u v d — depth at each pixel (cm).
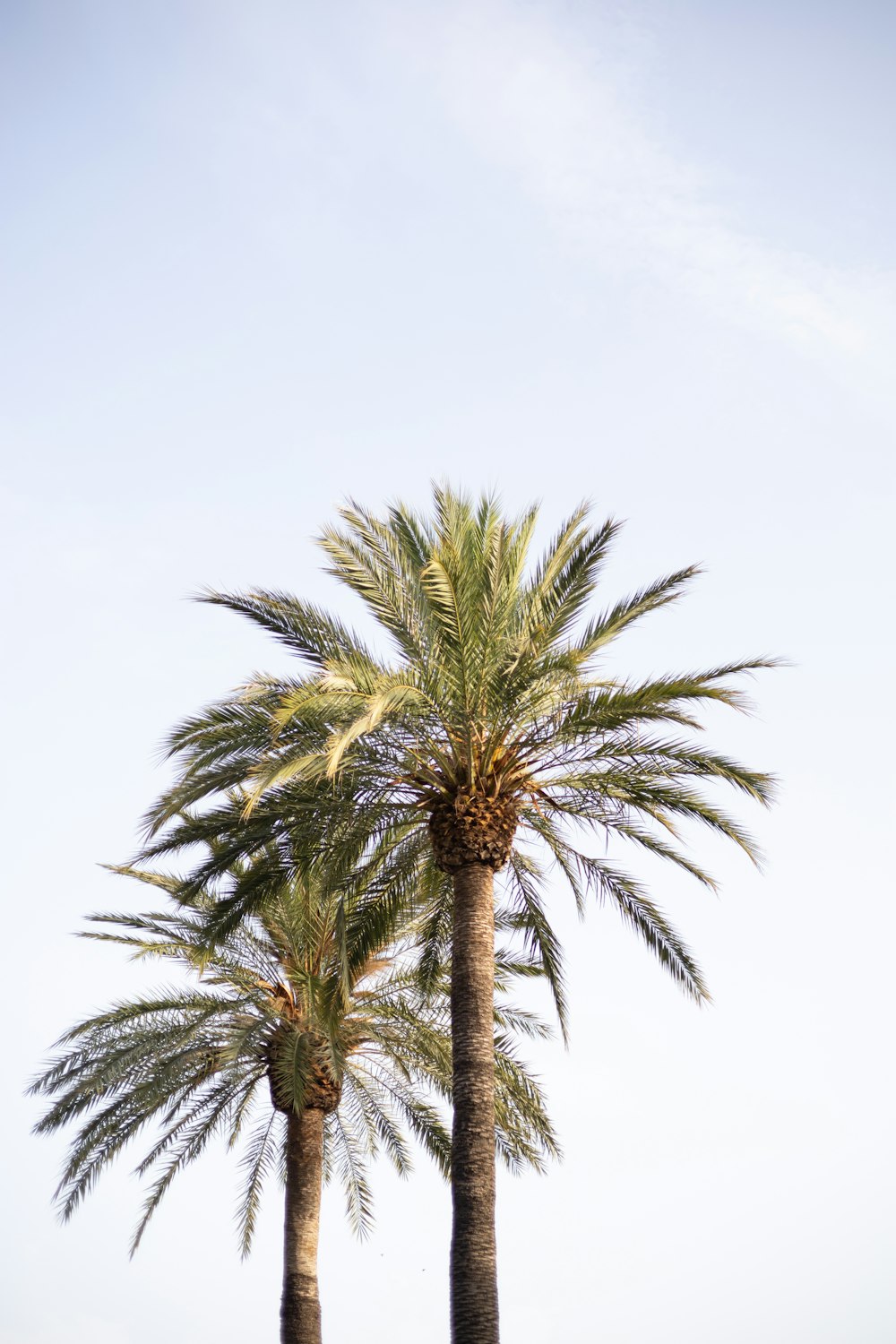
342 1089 2641
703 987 2053
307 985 2353
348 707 1783
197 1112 2548
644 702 1855
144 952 2542
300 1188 2494
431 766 1970
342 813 1973
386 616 1933
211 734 1939
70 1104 2386
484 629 1883
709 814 1955
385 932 2147
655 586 1950
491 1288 1695
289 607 1927
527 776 1977
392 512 2111
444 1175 2595
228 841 2020
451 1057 2497
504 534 2045
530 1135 2461
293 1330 2370
